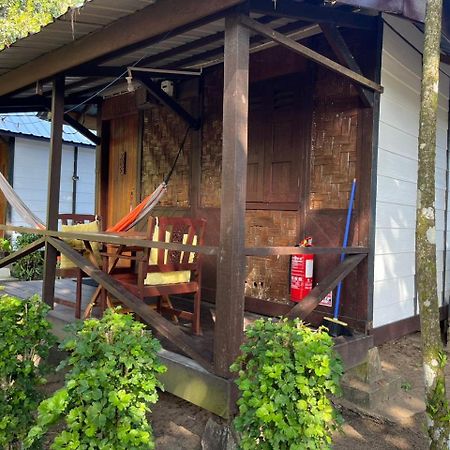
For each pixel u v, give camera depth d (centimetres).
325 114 403
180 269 346
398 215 426
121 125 636
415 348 433
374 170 379
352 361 342
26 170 993
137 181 590
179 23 272
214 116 491
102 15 306
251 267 452
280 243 432
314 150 410
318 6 312
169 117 548
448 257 558
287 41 278
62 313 402
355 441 298
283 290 426
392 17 392
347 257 367
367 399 333
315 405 198
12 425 248
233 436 253
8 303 263
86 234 359
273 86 440
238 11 255
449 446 226
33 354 265
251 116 458
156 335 356
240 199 260
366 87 363
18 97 550
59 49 377
